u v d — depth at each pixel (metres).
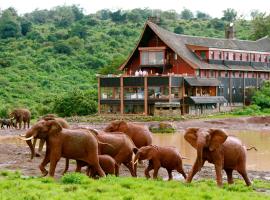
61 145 24.48
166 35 97.62
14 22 167.38
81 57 143.00
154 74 91.69
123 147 27.45
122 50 153.50
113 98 91.88
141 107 90.62
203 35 184.75
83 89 120.56
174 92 91.38
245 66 106.88
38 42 154.75
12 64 132.12
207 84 94.25
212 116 88.44
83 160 24.94
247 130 74.94
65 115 91.00
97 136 26.92
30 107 95.88
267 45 116.12
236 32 182.12
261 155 45.56
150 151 27.12
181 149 49.38
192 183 24.84
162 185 23.67
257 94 103.12
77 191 21.22
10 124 69.69
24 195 20.38
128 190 21.89
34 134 24.23
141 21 197.25
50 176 24.41
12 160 34.53
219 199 21.06
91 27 180.50
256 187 26.81
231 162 25.31
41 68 131.88
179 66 95.50
